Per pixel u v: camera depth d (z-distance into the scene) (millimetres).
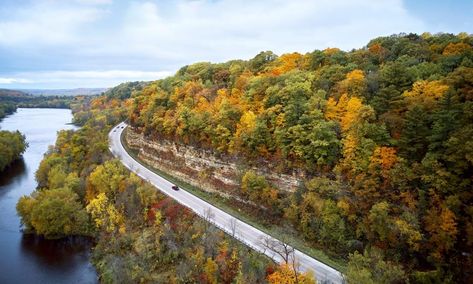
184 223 52750
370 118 46094
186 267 43688
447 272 35000
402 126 43969
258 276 38656
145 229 55688
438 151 39312
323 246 44188
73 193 65750
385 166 41875
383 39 76312
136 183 63844
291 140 52531
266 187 53562
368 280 31891
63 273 51906
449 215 35531
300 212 47406
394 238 38250
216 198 62531
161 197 61531
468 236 34781
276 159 54750
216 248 44719
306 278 35188
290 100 54938
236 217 54375
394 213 39781
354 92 53031
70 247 59344
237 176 59250
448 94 41719
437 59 58031
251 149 57594
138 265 47812
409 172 39906
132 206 59750
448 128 39000
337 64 65500
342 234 42625
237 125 60594
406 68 53562
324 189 45906
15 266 53469
